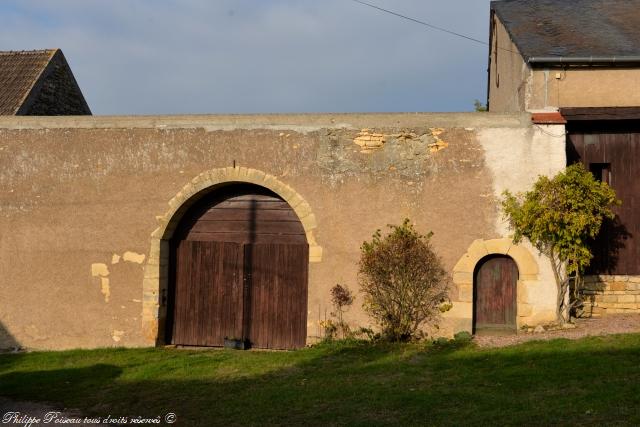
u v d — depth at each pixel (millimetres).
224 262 10562
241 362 8828
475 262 9469
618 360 7016
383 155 9797
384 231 9711
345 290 9734
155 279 10258
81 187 10539
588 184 8914
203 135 10273
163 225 10289
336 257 9805
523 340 8695
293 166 10008
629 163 10047
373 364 8180
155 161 10375
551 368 7008
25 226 10641
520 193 9406
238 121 10188
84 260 10469
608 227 10062
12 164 10727
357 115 9898
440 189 9633
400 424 5688
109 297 10383
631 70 10422
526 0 13391
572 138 10156
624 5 12633
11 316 10562
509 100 12750
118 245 10398
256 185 10422
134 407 7008
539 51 10500
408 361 8203
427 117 9734
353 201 9820
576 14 12352
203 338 10492
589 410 5508
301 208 9922
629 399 5691
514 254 9375
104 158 10516
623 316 9766
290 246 10367
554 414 5508
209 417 6449
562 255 9117
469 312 9414
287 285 10328
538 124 9453
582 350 7609
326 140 9953
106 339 10352
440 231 9586
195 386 7688
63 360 9438
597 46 10594
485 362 7719
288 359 8828
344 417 6027
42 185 10641
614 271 10039
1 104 14055
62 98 15992
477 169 9555
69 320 10445
